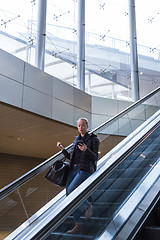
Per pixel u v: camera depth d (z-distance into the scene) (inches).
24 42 426.0
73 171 144.4
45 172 191.9
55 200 186.4
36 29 443.5
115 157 125.6
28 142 447.2
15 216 165.3
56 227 87.4
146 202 124.3
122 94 536.7
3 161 507.8
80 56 505.0
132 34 578.6
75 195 96.9
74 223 95.3
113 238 106.2
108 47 561.9
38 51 430.0
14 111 323.6
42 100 348.5
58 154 201.3
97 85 519.8
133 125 291.3
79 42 513.3
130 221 113.3
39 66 424.8
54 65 473.4
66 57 497.0
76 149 147.3
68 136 424.5
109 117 459.8
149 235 108.7
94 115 447.5
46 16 473.4
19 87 319.9
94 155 140.5
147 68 584.7
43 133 406.0
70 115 391.9
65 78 479.8
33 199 178.5
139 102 271.4
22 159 531.8
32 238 78.2
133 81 547.2
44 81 356.8
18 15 430.9
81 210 99.3
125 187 130.1
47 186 189.5
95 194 108.6
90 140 147.9
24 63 331.6
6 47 401.7
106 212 112.0
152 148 169.9
